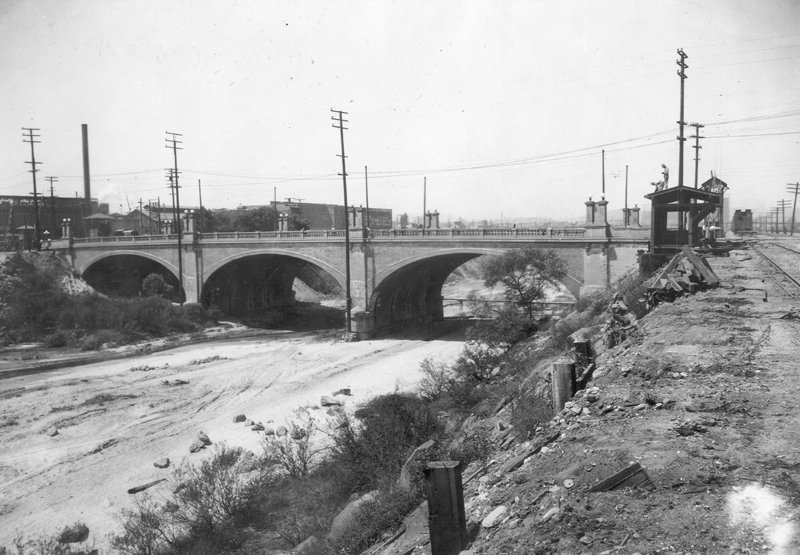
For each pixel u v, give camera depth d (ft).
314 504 52.80
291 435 89.71
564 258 144.46
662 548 18.01
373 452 54.65
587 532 19.94
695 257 72.79
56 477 82.02
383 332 187.42
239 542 52.24
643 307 69.31
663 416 29.55
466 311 241.96
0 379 140.87
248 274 236.84
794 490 20.26
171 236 225.15
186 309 212.43
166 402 118.21
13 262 226.79
